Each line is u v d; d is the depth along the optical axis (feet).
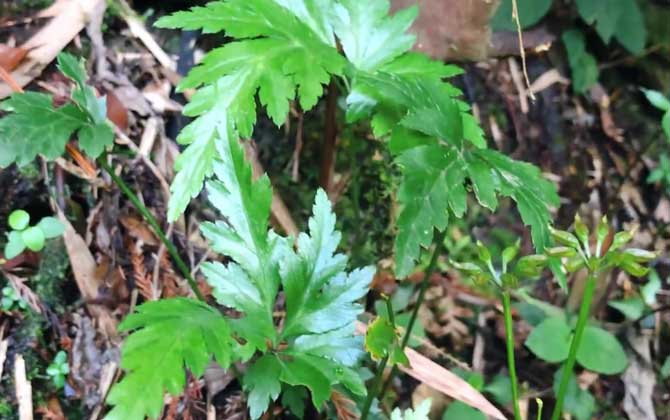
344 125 1.61
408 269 1.12
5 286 1.34
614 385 1.59
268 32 1.21
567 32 1.78
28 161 1.19
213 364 1.36
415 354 1.36
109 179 1.42
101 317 1.36
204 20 1.19
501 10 1.62
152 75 1.51
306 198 1.59
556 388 1.51
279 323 1.41
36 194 1.38
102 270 1.38
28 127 1.20
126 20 1.52
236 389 1.38
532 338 1.51
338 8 1.27
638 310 1.64
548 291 1.65
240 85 1.18
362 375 1.37
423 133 1.21
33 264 1.35
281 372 1.10
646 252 1.06
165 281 1.41
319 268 1.13
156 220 1.44
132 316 1.05
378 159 1.61
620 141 1.84
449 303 1.59
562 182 1.77
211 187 1.11
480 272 1.13
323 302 1.13
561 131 1.81
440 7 1.55
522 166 1.22
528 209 1.17
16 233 1.32
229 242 1.11
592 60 1.81
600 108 1.86
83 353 1.34
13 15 1.46
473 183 1.16
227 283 1.11
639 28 1.72
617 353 1.50
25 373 1.31
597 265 1.09
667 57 1.83
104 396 1.32
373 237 1.60
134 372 1.01
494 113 1.78
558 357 1.49
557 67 1.84
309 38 1.23
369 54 1.27
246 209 1.12
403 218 1.12
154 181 1.45
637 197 1.79
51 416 1.30
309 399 1.38
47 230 1.33
